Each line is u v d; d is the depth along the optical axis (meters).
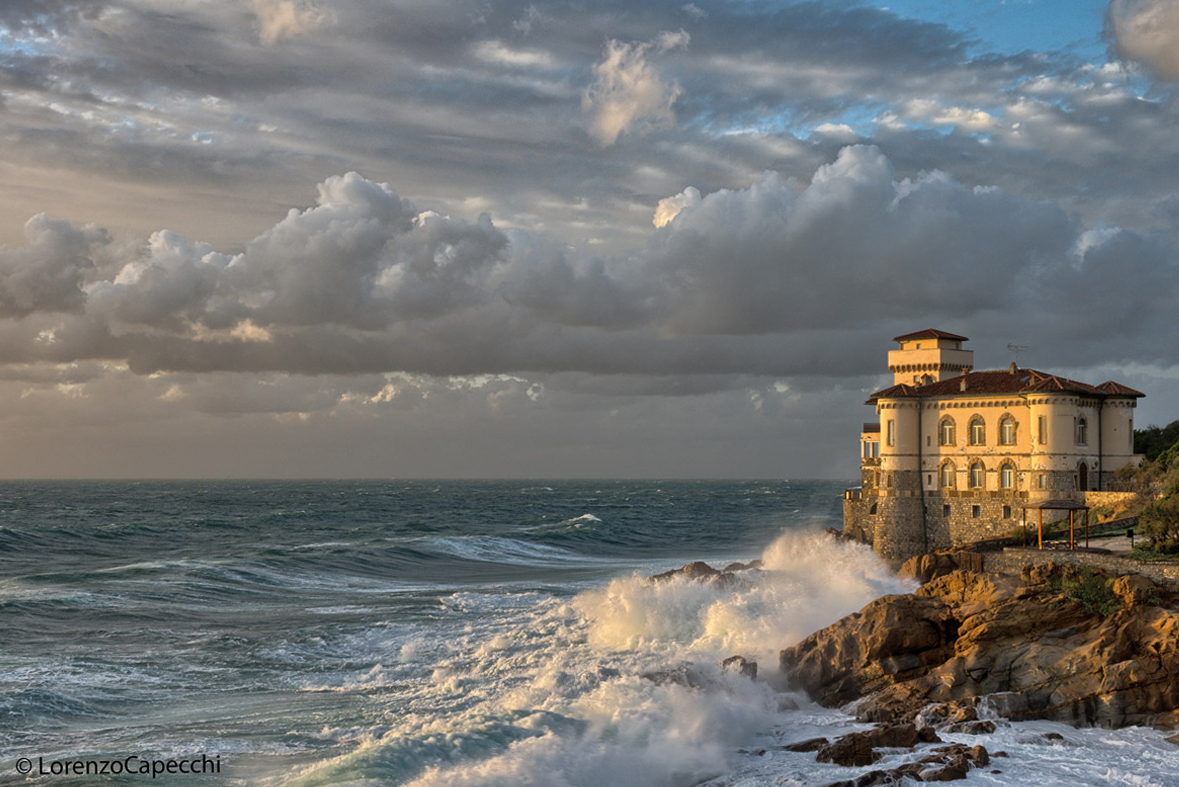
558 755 30.83
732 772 31.42
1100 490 78.31
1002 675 38.91
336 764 29.44
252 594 69.19
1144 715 36.47
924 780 29.92
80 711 37.09
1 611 57.19
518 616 57.84
